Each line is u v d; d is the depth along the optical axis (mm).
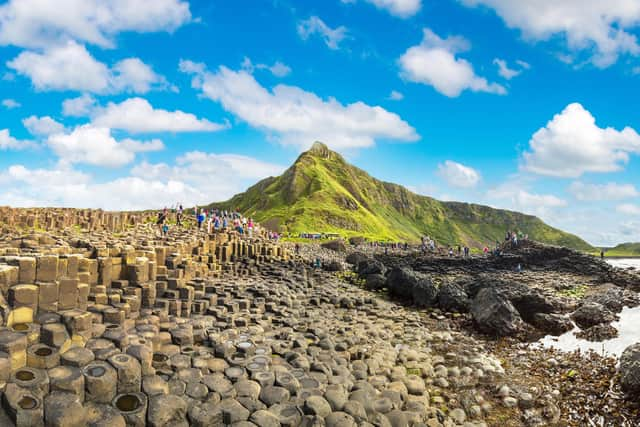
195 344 13750
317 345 16250
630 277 47438
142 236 31109
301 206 180875
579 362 17250
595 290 38688
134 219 54250
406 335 20672
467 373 15594
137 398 9086
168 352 12375
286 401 10734
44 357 8773
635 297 32844
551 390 14312
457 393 13961
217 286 22984
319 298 26750
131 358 9641
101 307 12820
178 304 16844
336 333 18750
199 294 18766
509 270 57875
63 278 11117
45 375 8445
